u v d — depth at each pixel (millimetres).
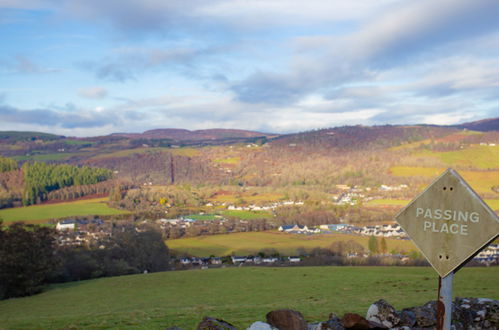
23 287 40969
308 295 26891
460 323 7059
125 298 32438
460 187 3717
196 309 20422
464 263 3697
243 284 36219
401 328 6848
